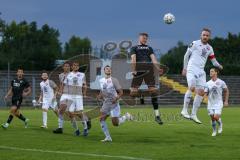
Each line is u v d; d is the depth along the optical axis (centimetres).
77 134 2344
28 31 9694
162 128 2905
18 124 3078
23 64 7400
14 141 2030
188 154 1702
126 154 1692
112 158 1595
